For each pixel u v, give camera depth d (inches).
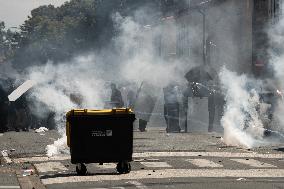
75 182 1026.1
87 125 1112.2
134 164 1270.9
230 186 970.1
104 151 1119.6
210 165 1249.4
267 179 1053.2
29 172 1159.0
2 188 969.5
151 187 963.3
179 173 1131.9
